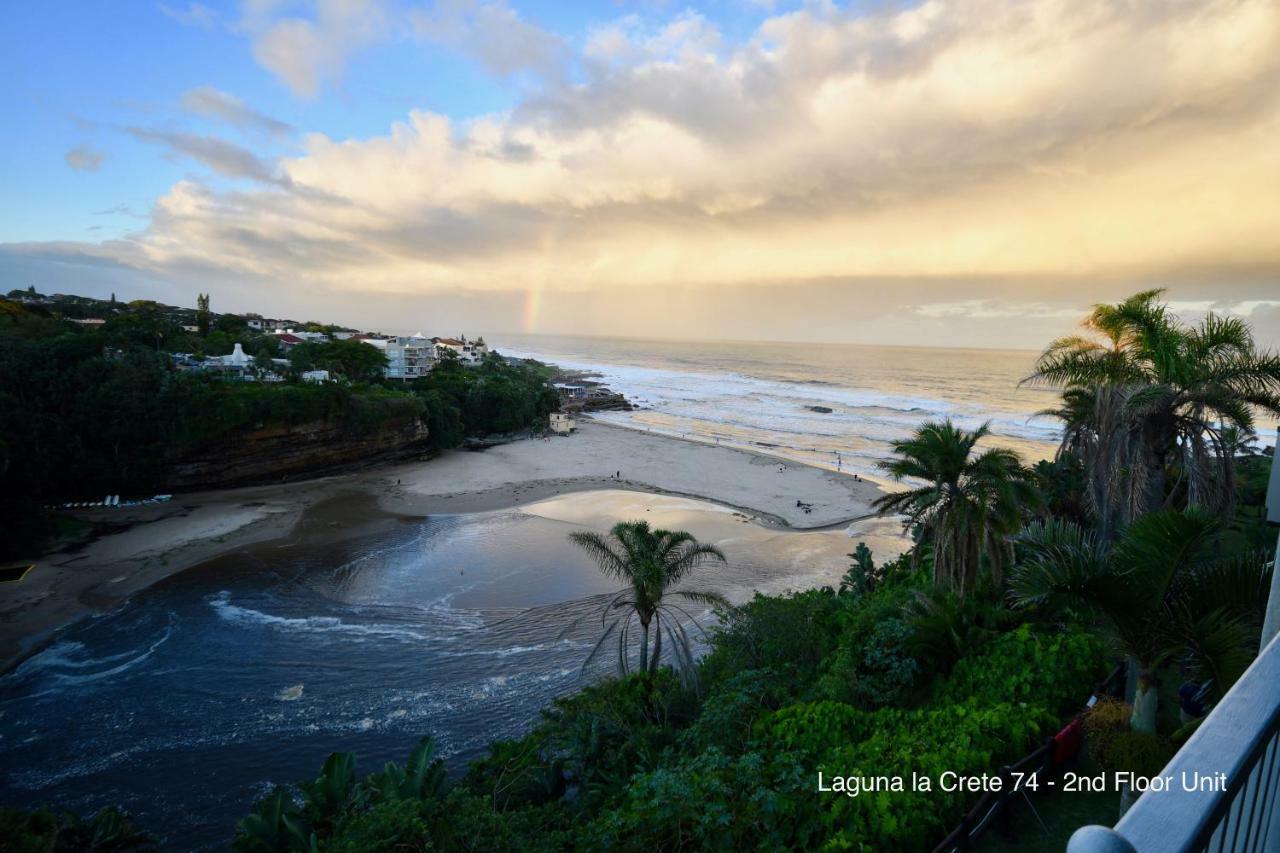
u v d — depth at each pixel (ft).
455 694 81.51
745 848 31.78
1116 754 31.30
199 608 105.40
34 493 157.07
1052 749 32.73
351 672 86.48
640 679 63.57
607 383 588.50
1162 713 35.83
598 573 121.19
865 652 52.47
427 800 40.42
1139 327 51.88
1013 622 51.70
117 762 69.10
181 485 182.29
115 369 177.68
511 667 87.61
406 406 227.81
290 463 200.34
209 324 377.50
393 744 72.13
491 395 282.56
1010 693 40.73
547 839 37.86
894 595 65.51
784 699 50.62
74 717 76.64
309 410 198.80
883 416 362.53
